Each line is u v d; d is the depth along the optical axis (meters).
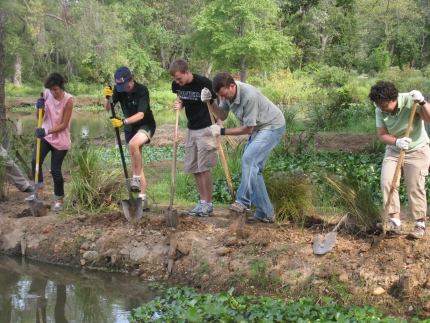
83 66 47.88
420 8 50.09
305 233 7.00
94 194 8.65
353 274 6.21
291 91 33.31
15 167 9.79
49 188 10.79
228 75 6.91
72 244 7.92
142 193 8.52
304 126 18.39
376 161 11.70
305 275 6.39
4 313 6.48
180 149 16.19
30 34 32.38
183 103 7.74
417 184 6.28
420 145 6.23
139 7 55.00
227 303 6.00
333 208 7.82
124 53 50.44
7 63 38.41
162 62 59.69
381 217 6.76
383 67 49.88
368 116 21.77
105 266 7.64
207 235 7.33
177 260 7.20
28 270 7.73
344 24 50.06
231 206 7.26
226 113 7.57
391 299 5.96
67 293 7.01
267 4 39.25
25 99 41.75
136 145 7.93
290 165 11.09
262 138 7.16
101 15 37.88
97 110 39.06
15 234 8.38
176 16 59.44
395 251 6.26
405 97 6.12
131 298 6.80
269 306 5.82
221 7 38.47
